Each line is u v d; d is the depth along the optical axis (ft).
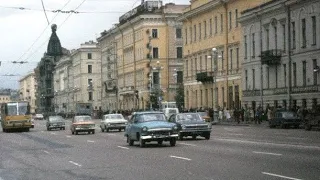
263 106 225.56
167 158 73.82
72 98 586.86
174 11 362.33
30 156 88.94
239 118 220.43
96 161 74.23
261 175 51.55
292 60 206.59
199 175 53.67
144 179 52.60
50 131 206.08
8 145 122.21
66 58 622.54
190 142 107.86
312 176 49.37
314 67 192.95
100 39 470.39
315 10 190.70
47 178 57.52
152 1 374.02
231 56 260.21
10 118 206.18
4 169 69.31
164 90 358.43
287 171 53.72
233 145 94.17
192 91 308.60
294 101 203.31
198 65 300.20
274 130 154.10
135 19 368.68
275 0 213.87
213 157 72.38
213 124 224.12
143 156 78.79
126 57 400.88
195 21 302.86
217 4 268.21
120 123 181.37
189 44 312.71
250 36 238.89
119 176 56.03
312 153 72.43
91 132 177.37
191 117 118.01
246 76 243.81
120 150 93.15
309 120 150.82
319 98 186.39
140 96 366.63
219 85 272.31
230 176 51.90
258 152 76.95
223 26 266.57
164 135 98.12
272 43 220.64
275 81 218.79
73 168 66.49
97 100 540.11
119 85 420.77
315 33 192.03
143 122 102.63
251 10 233.76
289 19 207.10
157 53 360.69
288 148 82.17
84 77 541.34
